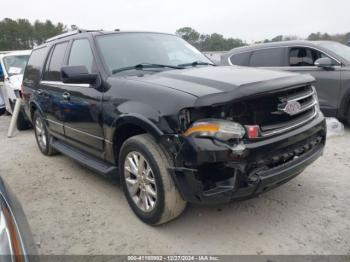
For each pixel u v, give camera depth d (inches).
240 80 118.1
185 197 114.6
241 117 110.3
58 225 138.3
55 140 211.5
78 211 148.7
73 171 198.7
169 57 168.1
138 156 129.4
